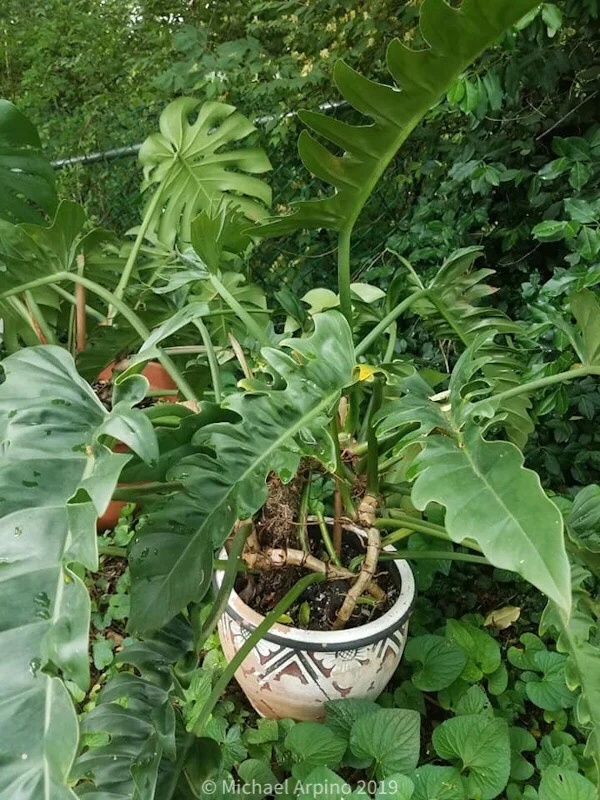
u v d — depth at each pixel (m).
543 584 0.63
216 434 0.90
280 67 3.10
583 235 1.64
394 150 0.96
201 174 1.88
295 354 1.19
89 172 3.30
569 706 1.36
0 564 0.60
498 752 1.20
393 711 1.22
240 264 1.99
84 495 0.65
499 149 2.24
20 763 0.49
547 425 1.94
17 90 5.38
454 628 1.50
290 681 1.20
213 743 0.91
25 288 1.45
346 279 1.16
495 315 1.56
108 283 1.76
